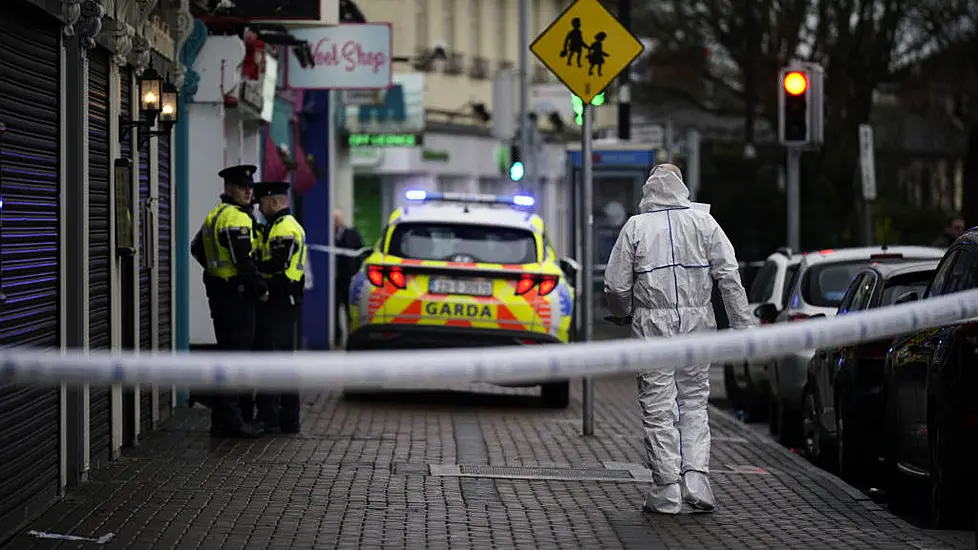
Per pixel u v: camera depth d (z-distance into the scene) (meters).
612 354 12.70
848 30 86.69
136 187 31.42
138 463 28.56
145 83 31.53
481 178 135.50
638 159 69.38
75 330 25.06
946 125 90.81
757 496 26.17
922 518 24.88
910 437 24.97
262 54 47.72
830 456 31.83
